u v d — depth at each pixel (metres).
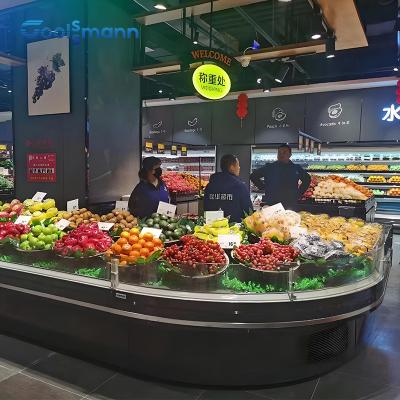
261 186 5.34
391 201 8.94
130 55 5.23
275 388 2.57
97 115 4.75
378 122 8.69
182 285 2.45
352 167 9.25
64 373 2.73
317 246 2.61
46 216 3.72
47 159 4.96
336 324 2.50
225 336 2.49
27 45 4.96
